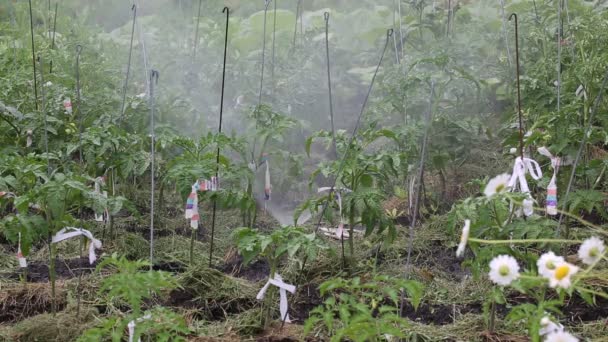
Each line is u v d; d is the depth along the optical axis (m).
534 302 3.55
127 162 4.18
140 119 4.93
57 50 6.35
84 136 4.23
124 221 4.60
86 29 7.97
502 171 5.10
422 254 4.20
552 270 2.53
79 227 3.87
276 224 4.72
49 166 3.87
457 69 4.93
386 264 4.09
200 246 4.38
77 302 3.53
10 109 4.51
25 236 3.18
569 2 6.83
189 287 3.67
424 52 6.15
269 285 3.34
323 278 3.88
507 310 3.52
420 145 4.63
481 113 5.57
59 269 3.99
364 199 3.75
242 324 3.40
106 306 3.57
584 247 2.58
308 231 4.53
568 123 3.95
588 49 5.11
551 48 5.61
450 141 4.70
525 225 3.21
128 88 6.21
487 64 6.14
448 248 4.26
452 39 6.53
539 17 6.37
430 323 3.48
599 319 3.41
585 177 4.14
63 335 3.29
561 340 2.45
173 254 4.24
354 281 2.71
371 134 4.14
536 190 4.43
